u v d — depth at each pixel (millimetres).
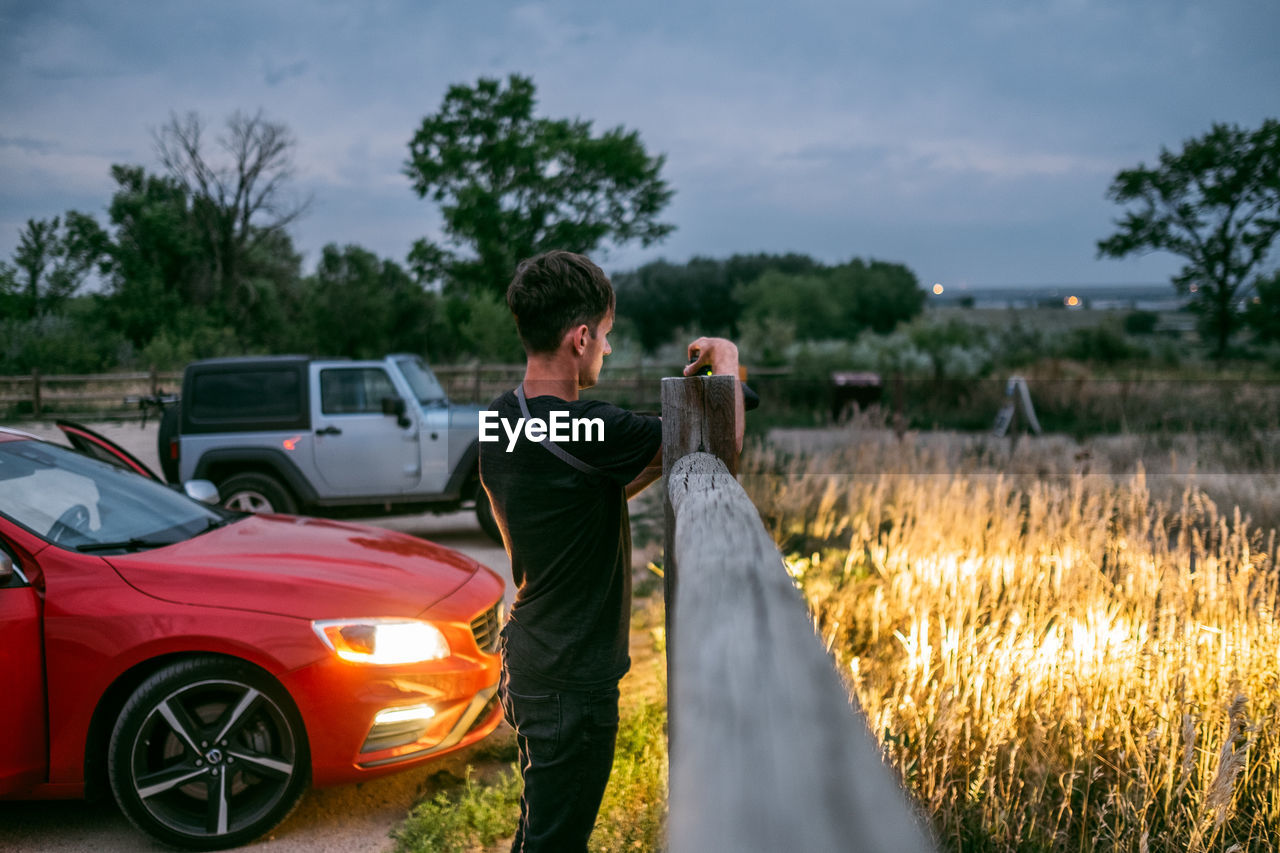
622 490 1993
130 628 3154
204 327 38562
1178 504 6539
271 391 7949
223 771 3188
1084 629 3314
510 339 31359
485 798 3322
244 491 7898
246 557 3590
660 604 5715
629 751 3500
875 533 6641
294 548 3809
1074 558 4258
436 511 8281
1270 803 2738
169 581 3303
